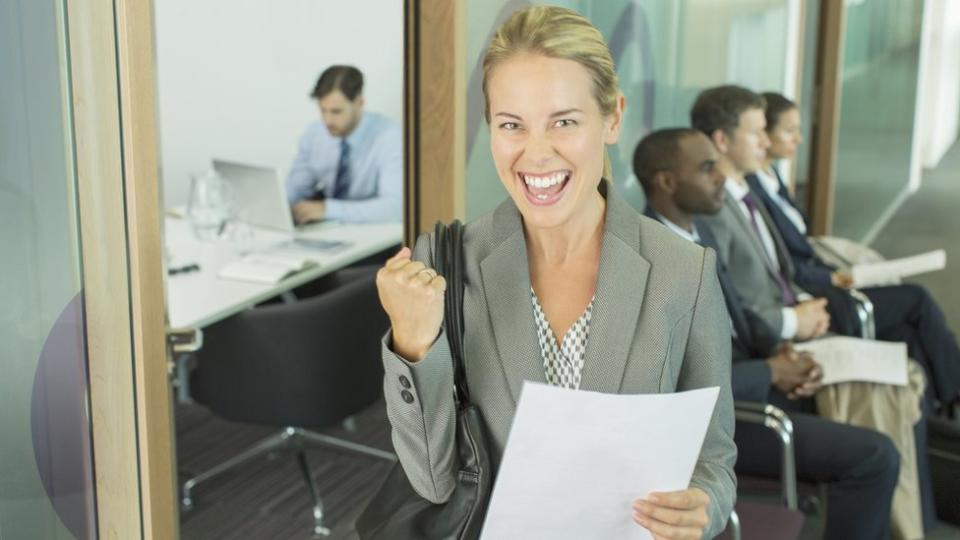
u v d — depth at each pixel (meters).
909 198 7.80
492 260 1.33
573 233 1.32
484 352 1.31
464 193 2.09
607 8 2.70
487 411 1.31
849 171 5.71
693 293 1.30
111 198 1.52
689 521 1.23
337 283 3.76
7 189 1.50
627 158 3.00
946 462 3.18
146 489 1.59
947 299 5.70
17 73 1.49
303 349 3.12
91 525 1.62
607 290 1.29
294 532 3.18
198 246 3.79
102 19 1.48
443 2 1.98
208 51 4.85
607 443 1.19
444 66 2.00
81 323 1.56
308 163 4.39
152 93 1.52
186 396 3.67
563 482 1.21
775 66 4.45
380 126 4.36
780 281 3.35
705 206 2.94
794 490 2.32
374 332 3.31
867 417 2.84
